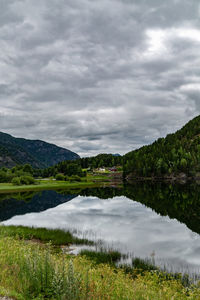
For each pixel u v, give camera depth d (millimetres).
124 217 39312
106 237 26750
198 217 38500
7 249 13039
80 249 22188
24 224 35031
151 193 78000
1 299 6812
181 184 116875
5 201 67688
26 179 124312
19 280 8297
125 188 102625
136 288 9336
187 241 25078
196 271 16906
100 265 15695
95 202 61000
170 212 43188
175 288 12102
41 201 66688
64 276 8086
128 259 19391
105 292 8219
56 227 32094
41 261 10047
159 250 21969
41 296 7547
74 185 121625
